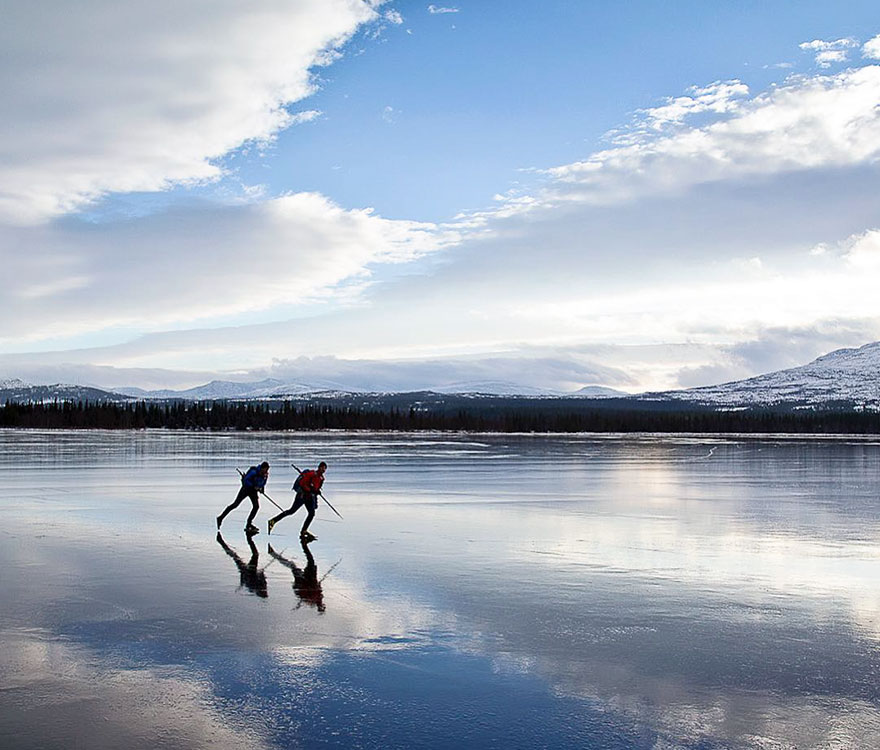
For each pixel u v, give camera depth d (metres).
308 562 15.24
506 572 14.36
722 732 7.51
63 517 21.66
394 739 7.30
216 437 106.94
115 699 8.16
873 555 16.28
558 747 7.17
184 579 13.62
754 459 56.81
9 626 10.66
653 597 12.52
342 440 96.69
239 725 7.57
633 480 36.12
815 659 9.56
